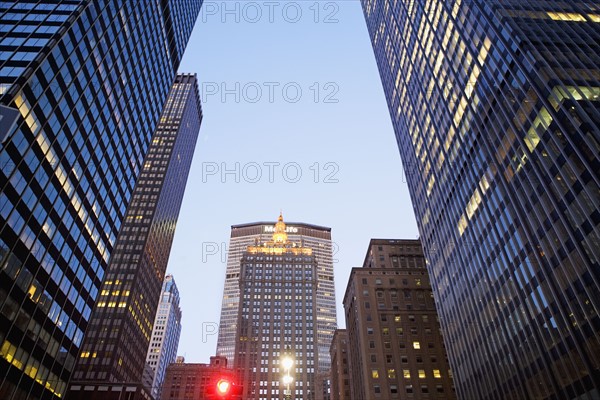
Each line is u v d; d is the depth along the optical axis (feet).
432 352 343.87
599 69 184.75
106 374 391.04
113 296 444.55
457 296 272.72
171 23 409.28
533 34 209.56
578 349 160.25
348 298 426.51
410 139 365.40
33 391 199.41
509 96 214.48
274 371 632.38
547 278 180.45
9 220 174.91
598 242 153.99
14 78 181.88
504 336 214.28
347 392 428.56
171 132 634.84
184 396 583.17
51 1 235.40
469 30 258.98
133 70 313.32
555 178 178.91
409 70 364.79
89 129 244.01
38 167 193.67
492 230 228.22
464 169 262.67
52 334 215.10
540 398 183.93
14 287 180.65
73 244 232.73
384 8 435.12
